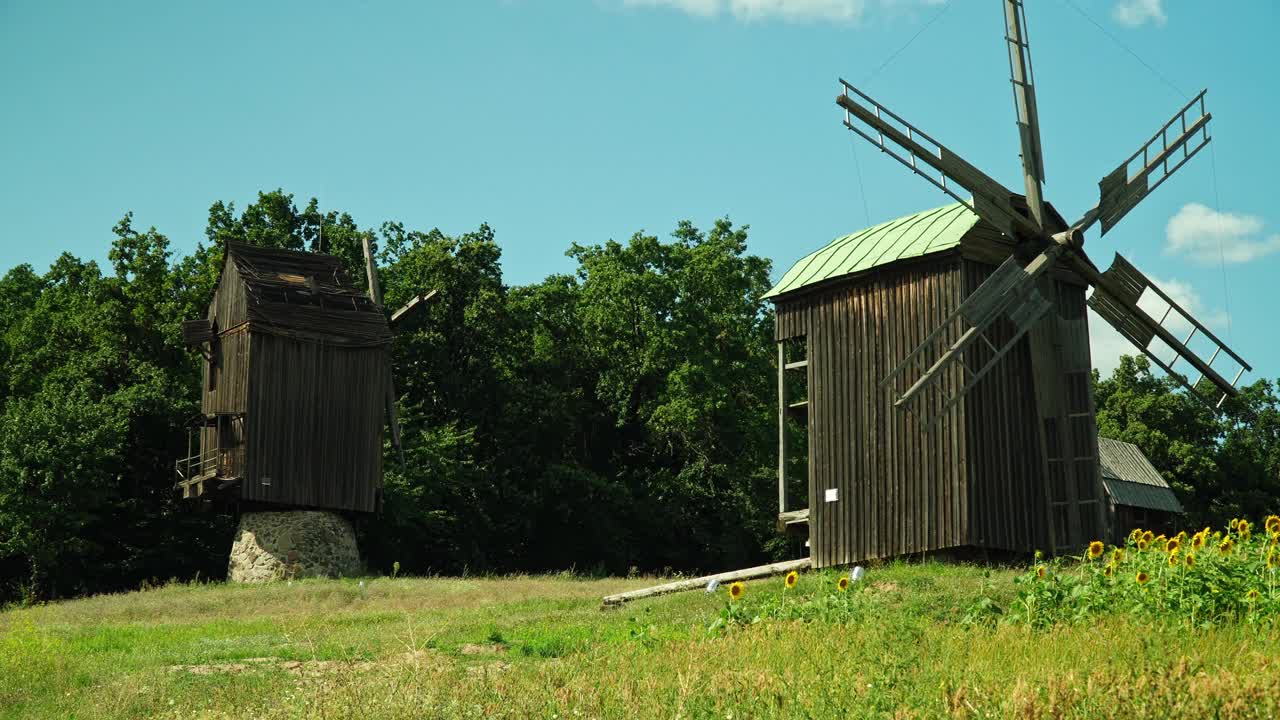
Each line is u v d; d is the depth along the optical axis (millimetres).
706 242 58688
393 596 30781
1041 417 27125
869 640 14461
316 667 15758
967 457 25922
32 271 59844
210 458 38656
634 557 54531
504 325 54188
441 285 52781
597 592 30250
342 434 38719
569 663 14648
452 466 48438
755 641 15203
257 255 39875
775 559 54031
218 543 46281
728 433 55000
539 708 12008
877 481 27250
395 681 12586
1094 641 13070
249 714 12820
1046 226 27750
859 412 27828
